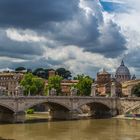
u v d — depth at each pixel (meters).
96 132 108.88
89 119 154.38
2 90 194.38
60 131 110.19
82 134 104.00
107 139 94.81
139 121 147.25
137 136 101.12
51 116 159.00
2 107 131.25
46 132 107.06
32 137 96.31
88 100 160.25
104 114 174.38
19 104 132.50
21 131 107.94
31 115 175.12
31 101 136.38
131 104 171.50
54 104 151.00
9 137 95.06
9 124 126.50
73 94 158.12
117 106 173.00
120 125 130.12
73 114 152.38
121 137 98.75
